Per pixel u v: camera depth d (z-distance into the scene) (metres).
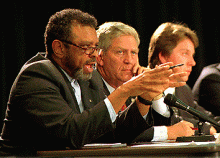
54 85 3.26
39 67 3.27
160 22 8.71
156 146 2.69
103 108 3.09
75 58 3.48
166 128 4.41
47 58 3.60
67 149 3.07
